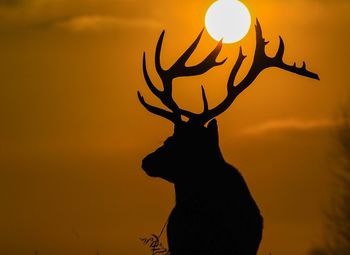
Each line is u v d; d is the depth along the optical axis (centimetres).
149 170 5103
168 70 5412
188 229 4972
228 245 4916
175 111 5238
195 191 5003
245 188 4997
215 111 5272
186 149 5056
